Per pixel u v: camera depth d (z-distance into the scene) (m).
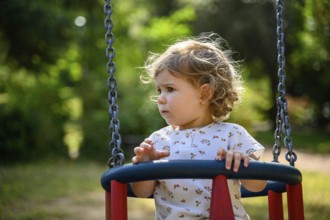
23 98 12.05
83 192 7.54
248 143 2.38
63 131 11.99
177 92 2.35
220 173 2.04
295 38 14.03
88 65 14.48
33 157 11.23
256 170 2.09
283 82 2.66
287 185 2.42
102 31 14.57
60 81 13.30
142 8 17.81
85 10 13.67
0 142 10.86
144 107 11.97
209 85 2.37
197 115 2.40
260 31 19.45
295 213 2.36
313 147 15.60
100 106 13.39
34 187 7.84
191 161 2.06
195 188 2.29
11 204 6.44
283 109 2.62
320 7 6.27
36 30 9.33
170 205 2.32
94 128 12.07
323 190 7.19
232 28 19.38
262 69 22.31
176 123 2.40
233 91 2.48
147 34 15.17
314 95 22.08
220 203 2.02
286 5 7.33
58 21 9.56
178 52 2.41
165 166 2.05
